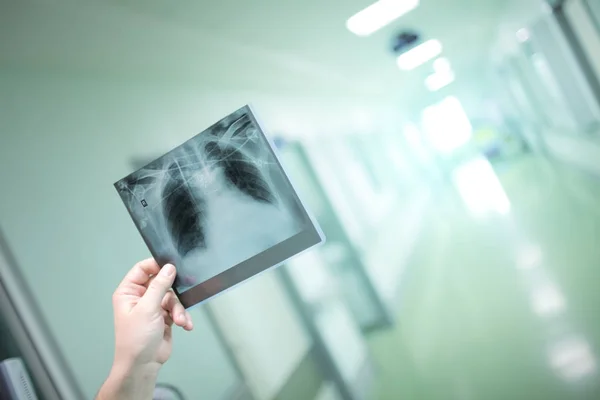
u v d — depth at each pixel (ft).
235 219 3.42
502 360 10.22
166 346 3.48
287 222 3.34
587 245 13.74
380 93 31.58
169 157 3.55
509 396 8.86
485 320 12.52
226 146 3.42
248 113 3.34
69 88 8.63
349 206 18.83
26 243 6.37
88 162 8.23
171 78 11.73
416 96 44.11
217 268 3.50
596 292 10.85
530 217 19.67
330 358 11.36
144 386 3.26
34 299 5.80
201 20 9.89
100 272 7.30
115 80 9.91
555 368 8.99
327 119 22.04
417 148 44.06
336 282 15.25
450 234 23.56
